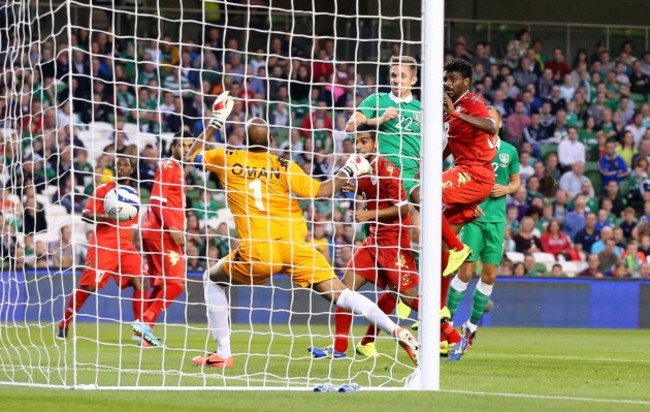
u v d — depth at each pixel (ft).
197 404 48.06
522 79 189.88
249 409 46.26
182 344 102.68
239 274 66.85
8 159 160.15
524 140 185.47
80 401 48.65
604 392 57.77
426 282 57.16
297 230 65.92
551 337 128.77
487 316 156.25
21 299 141.59
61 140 164.55
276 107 177.99
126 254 100.27
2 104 165.68
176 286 98.32
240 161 66.23
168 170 98.22
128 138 170.40
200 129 175.52
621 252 174.60
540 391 57.77
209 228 162.71
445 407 48.01
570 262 171.01
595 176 184.34
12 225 149.07
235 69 180.34
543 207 176.55
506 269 164.96
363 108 70.13
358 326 147.95
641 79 193.88
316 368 72.08
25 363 74.43
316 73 180.55
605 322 158.51
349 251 164.96
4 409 45.47
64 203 158.61
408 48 183.21
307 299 151.84
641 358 90.63
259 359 80.79
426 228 57.21
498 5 198.29
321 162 174.81
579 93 190.19
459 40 192.03
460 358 84.58
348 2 183.93
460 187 80.64
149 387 55.83
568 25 195.62
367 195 76.18
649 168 186.80
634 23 200.23
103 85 171.42
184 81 177.58
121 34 176.96
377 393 53.93
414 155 80.64
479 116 78.79
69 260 153.48
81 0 173.37
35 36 169.37
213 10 182.39
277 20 183.93
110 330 126.21
